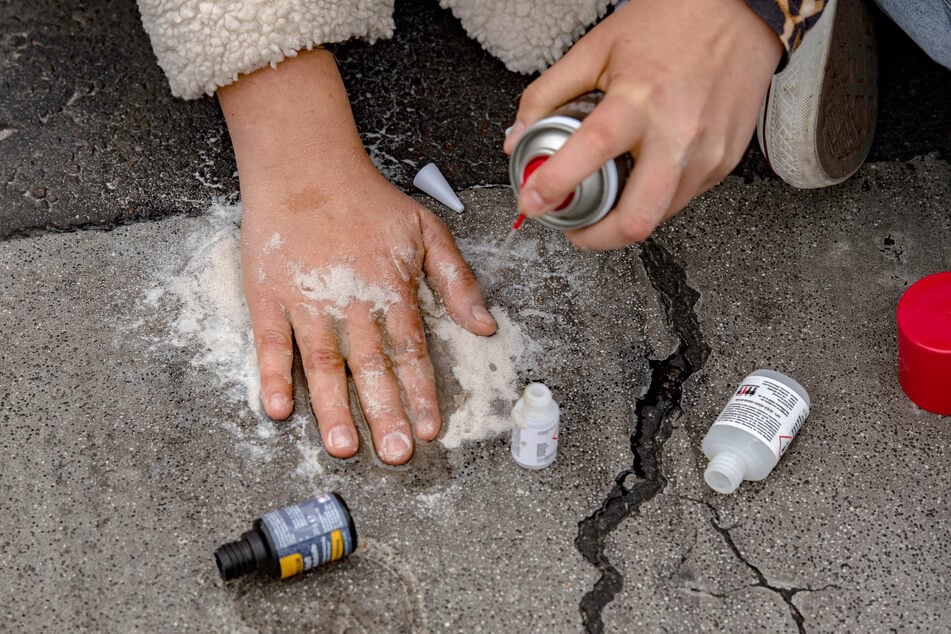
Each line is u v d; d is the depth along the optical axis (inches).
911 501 37.3
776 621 35.7
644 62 33.8
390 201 39.9
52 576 36.0
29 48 44.9
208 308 39.8
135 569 36.1
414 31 45.5
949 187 42.4
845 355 39.5
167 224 41.5
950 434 38.2
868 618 35.8
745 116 34.8
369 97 44.1
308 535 35.4
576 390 38.9
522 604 35.8
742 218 41.9
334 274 38.7
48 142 43.2
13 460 37.5
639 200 33.8
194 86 40.4
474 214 41.8
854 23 39.2
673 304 40.4
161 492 37.1
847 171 41.4
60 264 40.7
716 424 37.6
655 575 36.3
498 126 43.7
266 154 40.1
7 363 38.9
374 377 37.9
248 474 37.4
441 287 39.5
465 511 37.0
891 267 41.0
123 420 38.1
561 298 40.3
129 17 45.6
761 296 40.6
